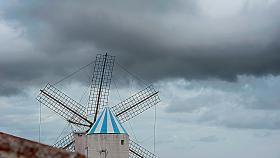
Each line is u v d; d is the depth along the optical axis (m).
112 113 59.91
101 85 67.31
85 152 57.34
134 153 62.00
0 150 17.19
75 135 59.47
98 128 57.94
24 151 17.41
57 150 17.89
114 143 57.38
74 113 64.69
